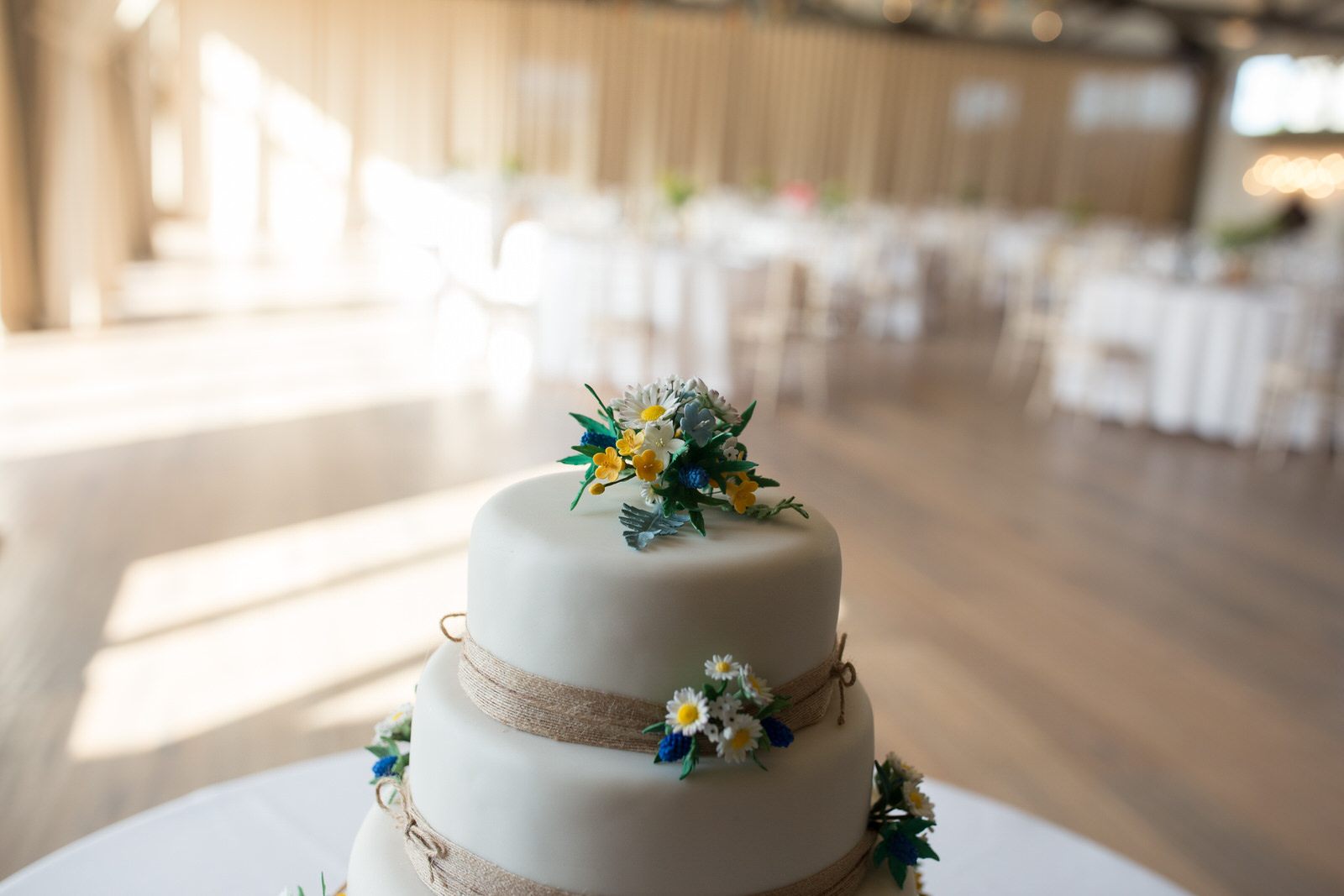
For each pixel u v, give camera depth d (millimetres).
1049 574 3908
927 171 14195
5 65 6281
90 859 1473
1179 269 6742
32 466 4254
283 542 3660
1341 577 4070
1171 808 2479
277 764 2391
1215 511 4797
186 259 9969
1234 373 5883
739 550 1037
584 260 5961
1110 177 14758
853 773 1098
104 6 6246
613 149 12938
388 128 11836
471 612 1106
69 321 6797
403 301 8641
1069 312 6879
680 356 5883
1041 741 2730
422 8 11742
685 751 978
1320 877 2264
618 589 985
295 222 11656
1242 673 3213
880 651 3174
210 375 5922
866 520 4340
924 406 6410
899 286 8680
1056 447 5715
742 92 13273
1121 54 14352
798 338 6176
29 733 2441
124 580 3275
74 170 6629
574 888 1009
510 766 1005
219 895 1432
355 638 3004
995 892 1564
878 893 1160
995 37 13938
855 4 13359
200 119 11188
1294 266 7461
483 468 4602
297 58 11328
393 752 1309
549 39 12344
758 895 1041
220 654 2867
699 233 7453
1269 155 13688
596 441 1140
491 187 7328
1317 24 11516
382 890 1111
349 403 5543
